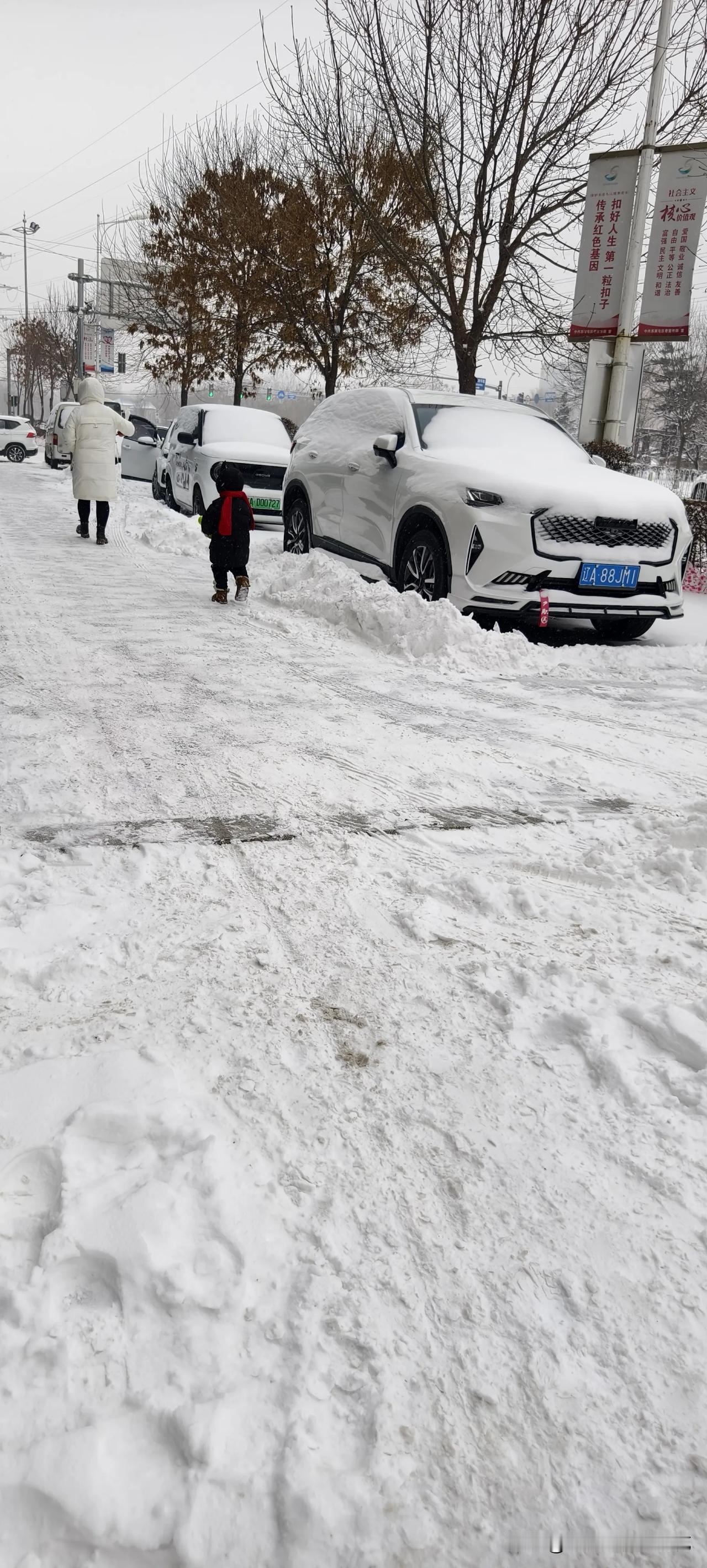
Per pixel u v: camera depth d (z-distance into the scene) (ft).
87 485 37.63
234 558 26.68
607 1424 4.35
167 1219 5.10
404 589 25.50
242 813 11.68
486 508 22.30
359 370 70.38
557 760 14.32
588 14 39.42
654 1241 5.40
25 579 29.22
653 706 17.95
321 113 50.47
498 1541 3.87
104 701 16.51
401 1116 6.36
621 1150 6.10
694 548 36.14
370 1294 4.95
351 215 60.75
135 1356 4.43
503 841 11.14
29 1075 6.50
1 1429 4.05
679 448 175.22
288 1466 4.00
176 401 163.43
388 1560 3.76
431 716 16.61
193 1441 4.03
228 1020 7.34
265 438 48.83
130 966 8.06
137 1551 3.72
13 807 11.53
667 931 9.09
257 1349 4.55
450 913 9.30
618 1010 7.55
